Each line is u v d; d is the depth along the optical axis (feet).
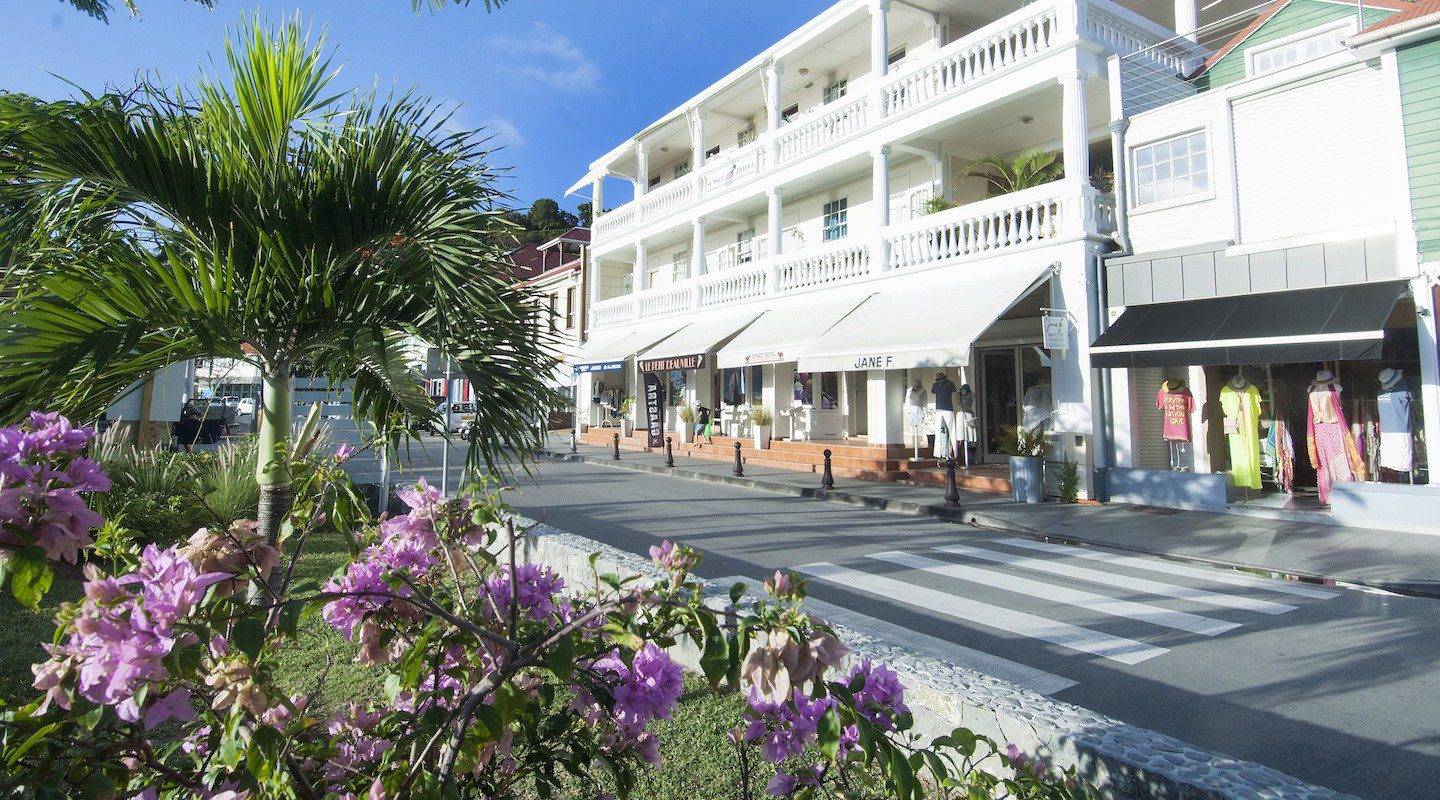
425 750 5.49
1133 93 42.01
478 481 8.11
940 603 21.90
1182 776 7.84
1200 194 37.22
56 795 4.51
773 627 5.26
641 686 6.07
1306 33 40.29
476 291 11.01
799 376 65.62
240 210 10.85
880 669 6.50
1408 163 30.76
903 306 47.29
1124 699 15.05
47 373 8.67
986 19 56.24
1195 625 19.89
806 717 6.11
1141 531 32.27
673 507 40.98
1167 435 37.70
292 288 10.80
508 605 6.75
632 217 85.81
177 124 10.86
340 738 6.54
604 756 6.56
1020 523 34.68
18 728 4.80
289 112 11.24
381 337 10.57
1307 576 24.95
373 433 12.16
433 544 7.46
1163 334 35.63
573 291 103.09
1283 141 34.76
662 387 86.28
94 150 9.86
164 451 27.17
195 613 4.69
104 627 4.38
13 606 18.04
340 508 7.75
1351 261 32.12
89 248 10.23
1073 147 40.50
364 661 6.78
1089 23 41.29
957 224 47.29
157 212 10.94
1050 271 40.93
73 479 5.31
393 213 11.41
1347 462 33.06
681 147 86.58
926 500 41.37
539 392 11.82
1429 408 30.30
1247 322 33.24
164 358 10.66
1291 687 15.67
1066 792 6.11
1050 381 48.19
